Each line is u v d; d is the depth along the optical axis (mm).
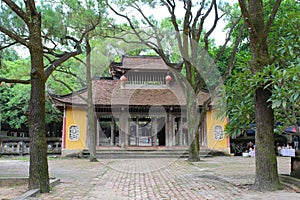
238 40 15578
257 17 7840
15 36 7141
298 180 7641
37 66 7344
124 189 7852
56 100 20984
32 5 7430
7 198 6434
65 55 8617
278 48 7879
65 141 21156
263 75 6859
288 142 24031
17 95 24766
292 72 6316
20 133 29609
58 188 7883
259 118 7457
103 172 11484
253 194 6766
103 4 12391
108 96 17328
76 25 12195
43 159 7203
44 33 10414
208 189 7645
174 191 7492
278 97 6406
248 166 13562
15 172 11734
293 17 8062
